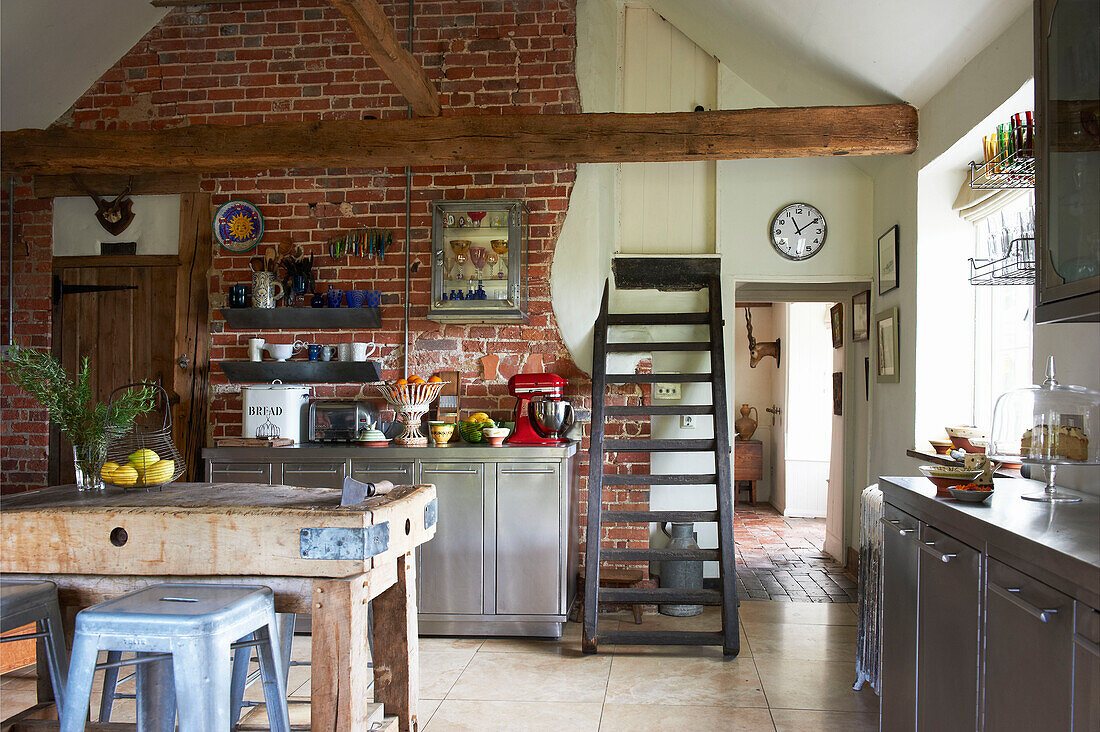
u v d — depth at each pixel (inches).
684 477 176.9
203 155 189.5
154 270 208.5
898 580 109.7
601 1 207.2
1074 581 62.7
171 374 206.7
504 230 191.8
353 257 204.8
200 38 210.4
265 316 200.1
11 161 193.3
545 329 200.7
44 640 101.1
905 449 180.1
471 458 179.2
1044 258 86.7
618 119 181.3
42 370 111.0
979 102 140.3
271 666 90.9
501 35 204.5
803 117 177.2
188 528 93.4
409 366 203.0
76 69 205.5
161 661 88.4
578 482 202.2
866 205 215.6
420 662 162.7
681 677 153.3
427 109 183.8
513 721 133.4
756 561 252.7
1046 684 68.2
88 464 111.0
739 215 219.3
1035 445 95.6
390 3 207.8
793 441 341.4
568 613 188.1
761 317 379.2
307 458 183.5
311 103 207.0
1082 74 77.3
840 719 133.3
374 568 95.2
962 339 172.1
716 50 209.9
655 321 194.1
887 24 149.5
